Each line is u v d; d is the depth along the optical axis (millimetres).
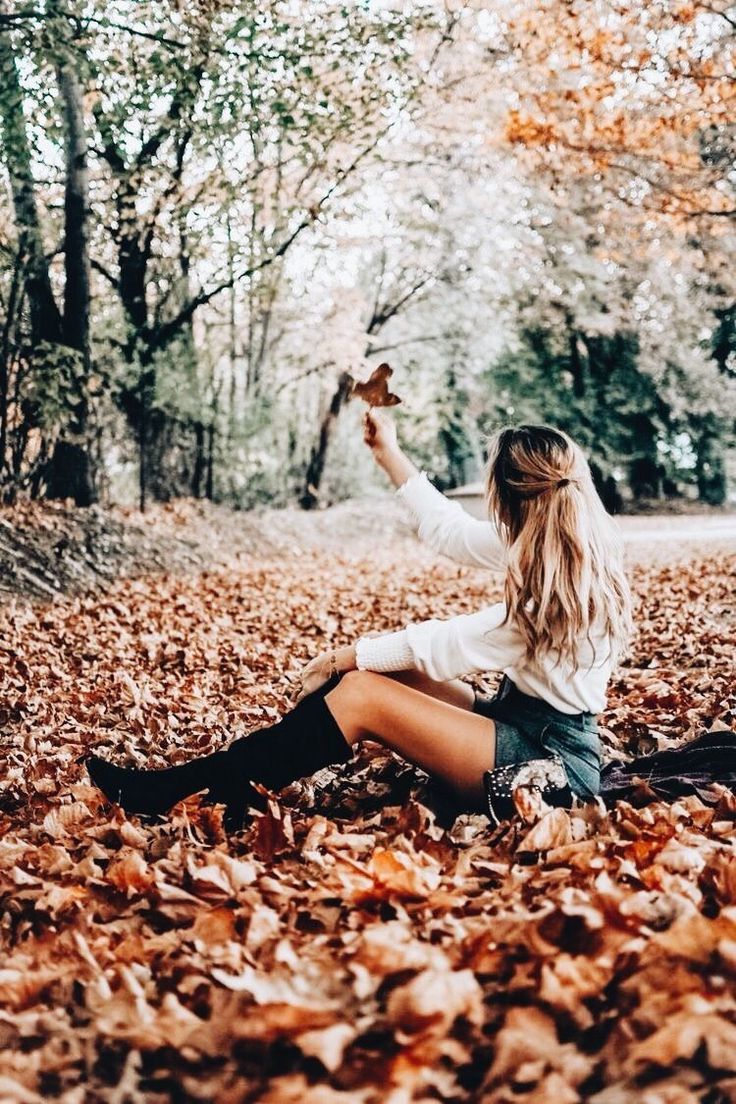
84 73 13219
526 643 3037
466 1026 1892
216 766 3203
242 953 2258
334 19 14273
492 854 2863
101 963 2303
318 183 17672
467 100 19203
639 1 13094
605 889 2324
